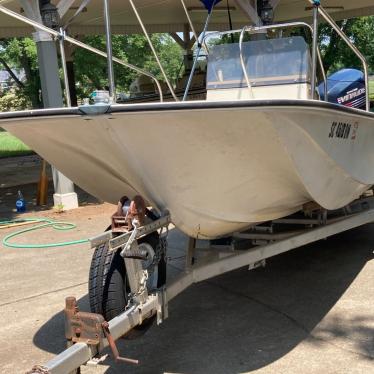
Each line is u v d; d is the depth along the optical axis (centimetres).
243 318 407
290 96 396
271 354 349
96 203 894
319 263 525
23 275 535
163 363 344
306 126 328
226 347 362
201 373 330
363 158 440
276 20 1400
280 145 318
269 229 443
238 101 282
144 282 320
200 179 334
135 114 285
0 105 3122
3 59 2617
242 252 402
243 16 1220
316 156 361
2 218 820
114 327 289
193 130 299
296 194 389
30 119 312
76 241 646
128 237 313
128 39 2470
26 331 404
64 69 366
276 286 470
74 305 285
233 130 302
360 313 406
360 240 592
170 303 442
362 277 481
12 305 456
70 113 297
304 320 398
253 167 334
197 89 645
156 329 393
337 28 383
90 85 2247
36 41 774
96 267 330
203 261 390
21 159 1661
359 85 494
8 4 897
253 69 408
